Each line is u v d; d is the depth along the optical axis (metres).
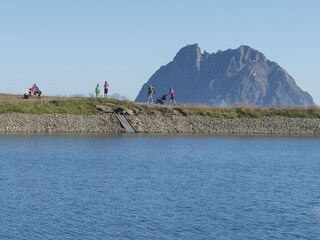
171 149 93.81
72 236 37.53
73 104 118.25
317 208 48.34
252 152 94.81
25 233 37.81
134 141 102.88
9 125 108.88
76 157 79.38
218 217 44.12
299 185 61.16
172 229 40.12
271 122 129.25
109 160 77.69
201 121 123.94
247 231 40.12
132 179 61.94
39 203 47.19
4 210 44.00
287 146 106.12
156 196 52.09
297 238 38.59
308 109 137.38
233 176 66.81
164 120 121.00
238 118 128.62
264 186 59.84
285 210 47.28
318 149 102.12
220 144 104.75
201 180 62.78
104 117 116.88
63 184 57.19
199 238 38.09
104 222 41.47
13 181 57.97
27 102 115.50
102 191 53.91
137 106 122.06
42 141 97.75
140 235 38.31
